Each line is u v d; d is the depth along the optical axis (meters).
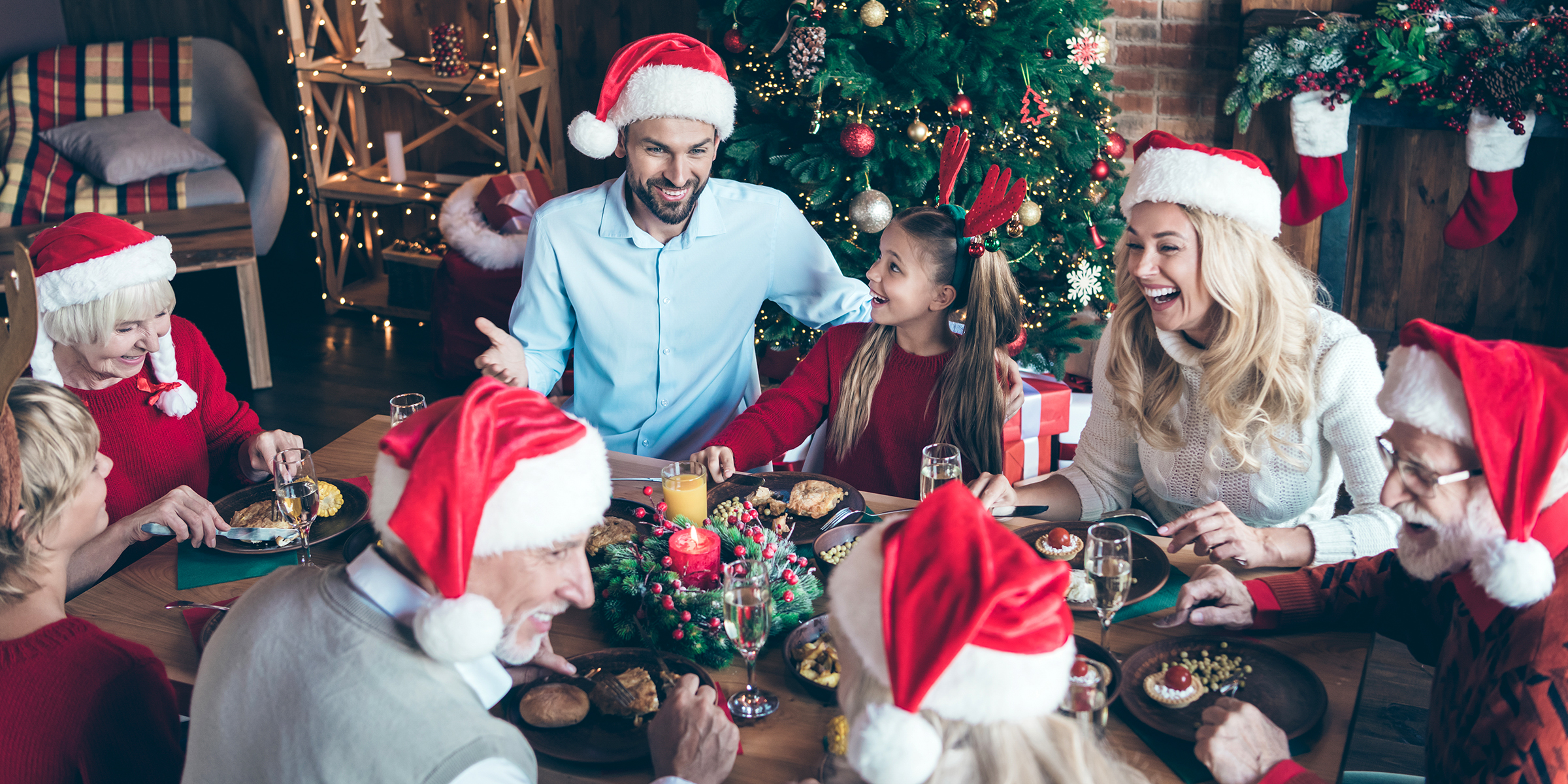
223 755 1.06
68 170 4.59
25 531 1.27
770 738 1.32
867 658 0.91
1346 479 1.77
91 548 1.72
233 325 4.73
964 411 2.14
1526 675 1.09
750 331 2.54
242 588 1.67
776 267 2.47
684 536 1.57
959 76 2.77
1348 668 1.42
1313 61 3.48
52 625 1.27
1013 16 2.86
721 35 4.46
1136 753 1.28
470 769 0.98
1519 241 3.85
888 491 2.24
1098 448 2.01
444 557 0.97
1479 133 3.38
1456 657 1.22
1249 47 3.63
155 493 2.07
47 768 1.23
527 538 1.02
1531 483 1.08
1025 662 0.86
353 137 5.02
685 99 2.12
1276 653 1.43
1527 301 3.91
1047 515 1.98
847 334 2.28
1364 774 1.79
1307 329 1.74
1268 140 3.87
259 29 5.07
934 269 2.07
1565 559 1.12
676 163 2.17
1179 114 3.98
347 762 0.98
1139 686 1.38
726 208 2.37
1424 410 1.14
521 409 1.04
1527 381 1.08
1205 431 1.84
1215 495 1.87
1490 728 1.11
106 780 1.26
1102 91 3.30
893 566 0.91
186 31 5.15
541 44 4.64
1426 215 3.93
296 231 5.34
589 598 1.12
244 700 1.05
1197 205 1.67
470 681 1.09
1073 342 3.24
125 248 1.91
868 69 2.82
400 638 1.04
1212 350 1.74
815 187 2.91
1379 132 3.88
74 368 1.98
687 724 1.23
